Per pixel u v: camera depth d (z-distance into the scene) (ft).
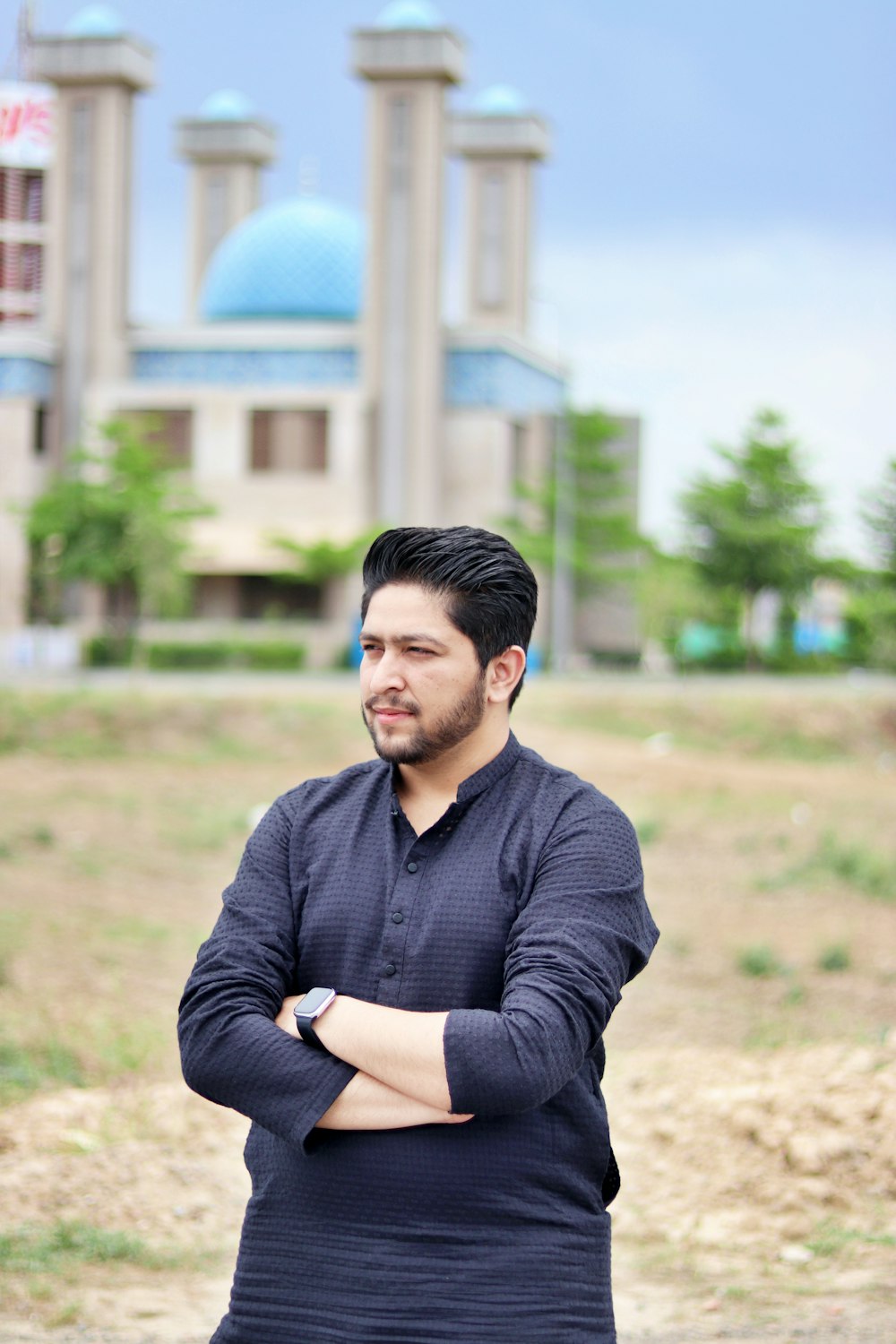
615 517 192.75
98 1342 16.90
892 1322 17.75
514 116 223.92
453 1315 9.20
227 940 10.00
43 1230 20.20
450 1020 9.19
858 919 48.57
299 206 222.69
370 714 10.02
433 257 195.83
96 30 208.85
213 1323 17.62
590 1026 9.39
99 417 201.36
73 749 94.79
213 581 198.70
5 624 195.52
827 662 190.60
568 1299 9.40
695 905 50.80
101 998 34.58
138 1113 25.90
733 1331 17.67
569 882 9.70
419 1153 9.40
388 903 9.89
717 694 122.72
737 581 191.93
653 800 77.71
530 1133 9.53
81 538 173.27
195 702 103.35
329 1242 9.44
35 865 51.42
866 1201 21.88
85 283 207.82
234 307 218.38
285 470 197.36
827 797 81.66
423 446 196.75
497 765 10.15
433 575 9.87
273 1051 9.41
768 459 191.11
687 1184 22.66
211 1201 21.76
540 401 217.56
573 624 205.57
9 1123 25.14
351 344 202.49
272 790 81.05
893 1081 24.93
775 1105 24.54
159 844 58.95
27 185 214.07
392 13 198.49
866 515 195.83
